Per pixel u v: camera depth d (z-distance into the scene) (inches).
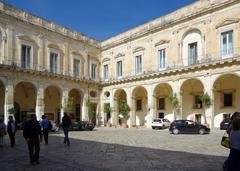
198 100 1419.8
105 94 1838.1
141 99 1738.4
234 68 1140.5
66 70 1633.9
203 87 1288.1
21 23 1390.3
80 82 1705.2
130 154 541.3
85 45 1786.4
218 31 1236.5
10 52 1327.5
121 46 1761.8
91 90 1793.8
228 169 287.3
